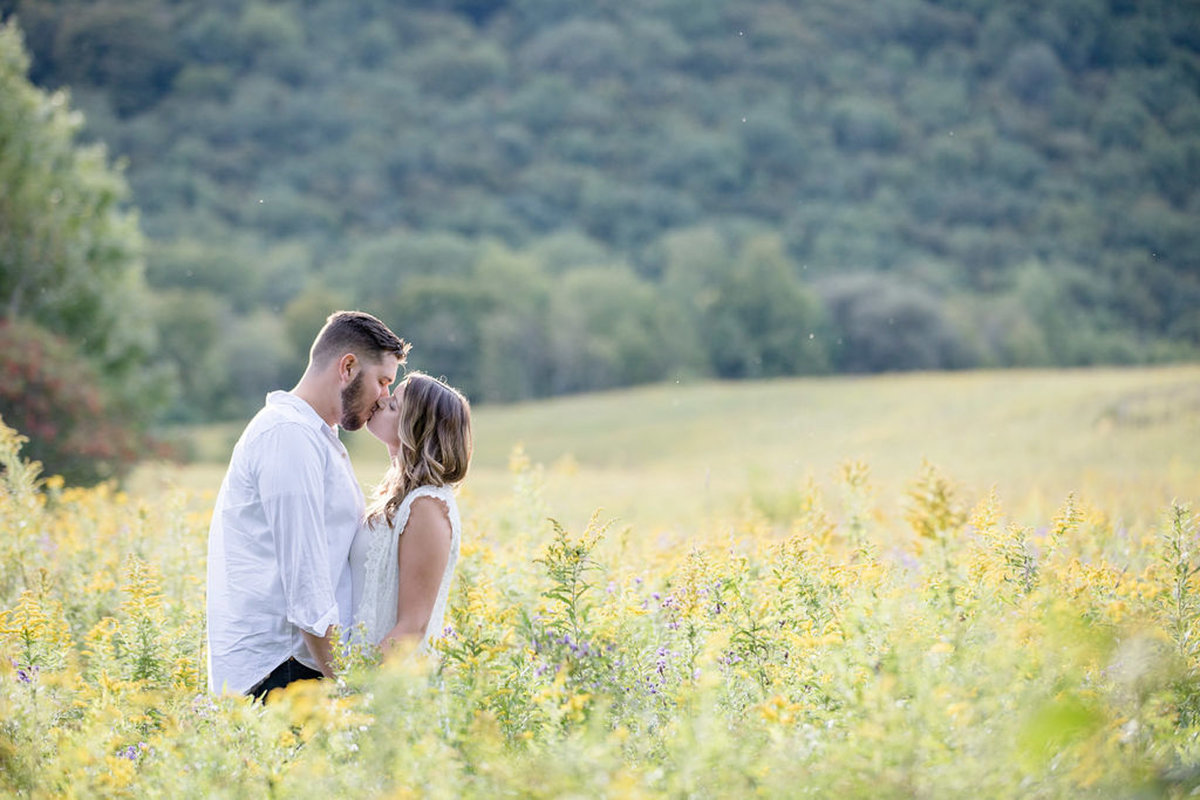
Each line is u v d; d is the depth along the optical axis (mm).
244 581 5324
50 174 37719
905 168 179125
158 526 9906
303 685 4266
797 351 120812
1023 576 5766
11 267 36625
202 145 176375
